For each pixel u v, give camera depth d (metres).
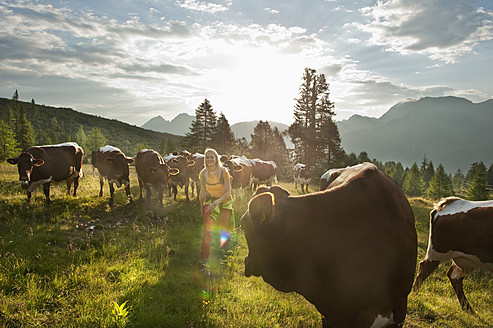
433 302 5.14
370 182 2.64
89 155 72.62
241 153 75.38
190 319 3.80
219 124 65.06
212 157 5.57
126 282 4.65
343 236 2.28
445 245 5.38
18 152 53.97
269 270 2.29
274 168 20.41
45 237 6.41
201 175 5.80
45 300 3.97
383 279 2.29
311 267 2.26
